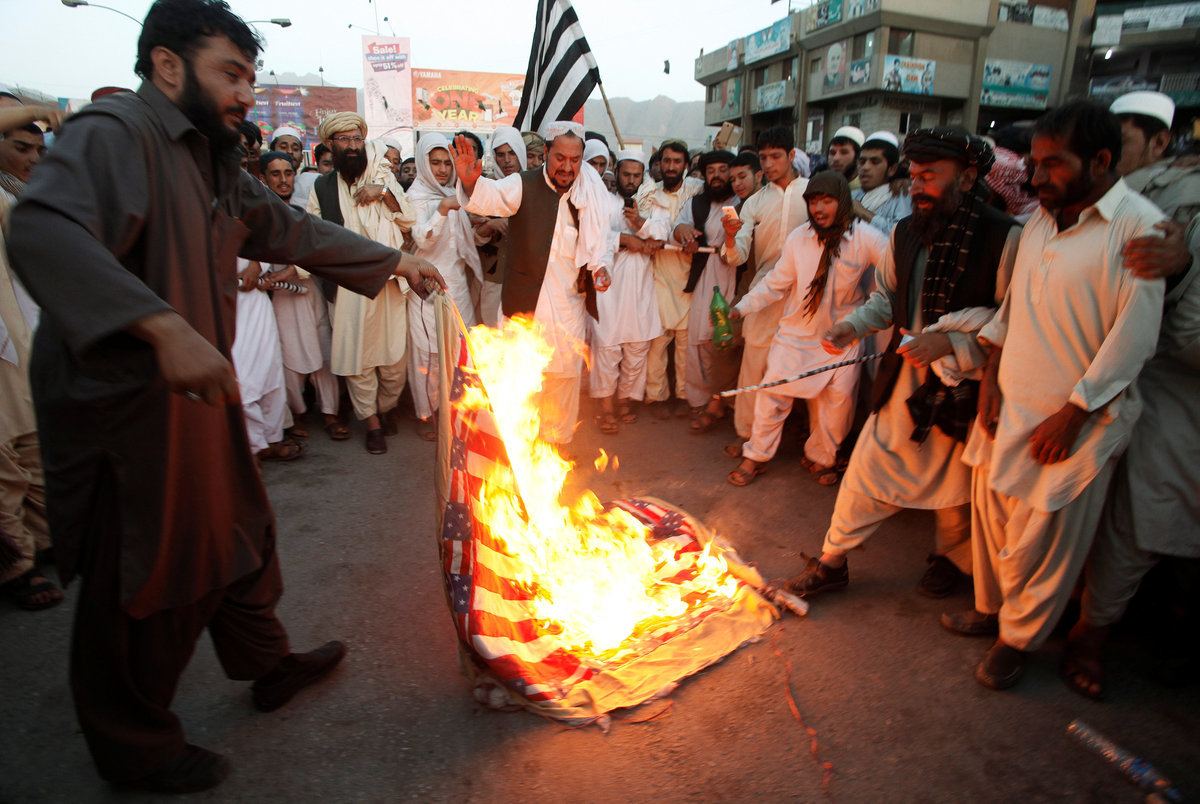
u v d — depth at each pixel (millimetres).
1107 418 2254
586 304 4543
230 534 2115
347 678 2693
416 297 4934
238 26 1837
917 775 2246
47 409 1752
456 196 4637
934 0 27359
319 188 4859
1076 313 2283
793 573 3412
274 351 4562
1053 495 2346
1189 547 2459
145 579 1829
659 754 2328
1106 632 2623
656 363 5578
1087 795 2168
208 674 2703
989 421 2635
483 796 2180
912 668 2725
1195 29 23922
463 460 2602
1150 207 2191
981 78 28859
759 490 4324
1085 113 2145
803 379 4125
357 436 5250
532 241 4270
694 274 5281
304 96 32219
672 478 4516
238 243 2084
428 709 2533
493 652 2490
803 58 32219
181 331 1477
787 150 4605
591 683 2580
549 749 2350
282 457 4777
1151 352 2209
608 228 4340
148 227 1728
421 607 3148
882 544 3662
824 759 2309
